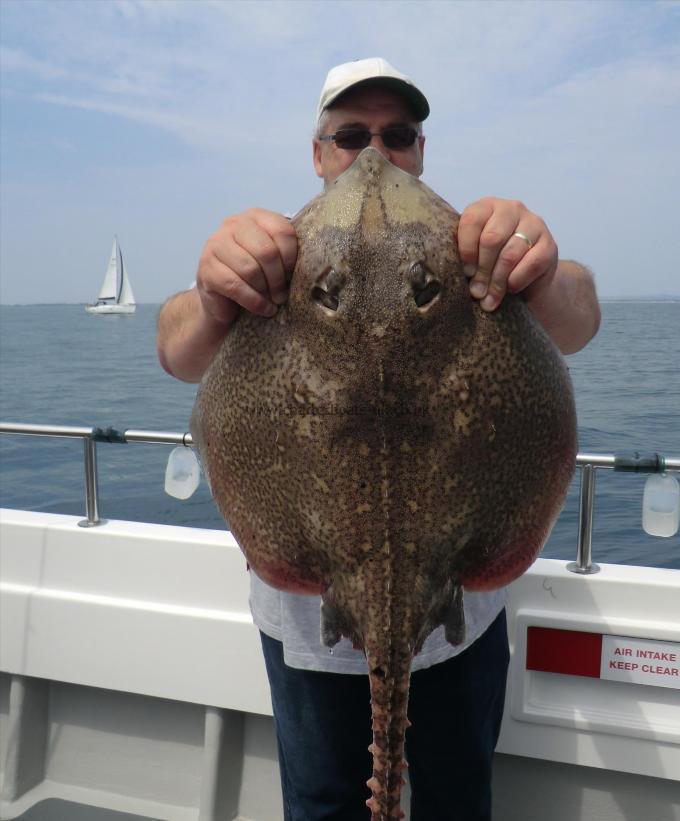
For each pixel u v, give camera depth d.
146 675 2.89
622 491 8.58
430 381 1.33
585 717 2.51
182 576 2.89
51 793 3.10
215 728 2.85
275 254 1.37
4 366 39.12
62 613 2.99
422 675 2.01
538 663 2.56
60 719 3.17
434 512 1.34
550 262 1.36
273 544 1.46
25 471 12.72
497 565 1.43
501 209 1.34
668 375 22.84
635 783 2.58
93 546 2.99
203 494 10.46
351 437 1.34
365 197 1.37
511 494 1.40
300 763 2.08
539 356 1.42
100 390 27.08
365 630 1.34
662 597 2.48
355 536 1.34
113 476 11.79
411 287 1.32
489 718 2.13
